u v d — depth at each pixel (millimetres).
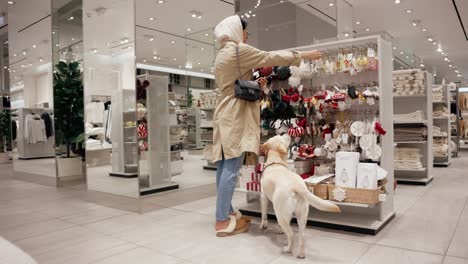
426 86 5938
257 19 6703
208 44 5520
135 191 4398
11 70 7918
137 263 2730
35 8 6969
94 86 5000
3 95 11633
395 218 3740
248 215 4082
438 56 14773
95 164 5020
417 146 6078
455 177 6398
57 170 6449
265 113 3912
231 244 3104
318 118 3826
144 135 4508
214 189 5457
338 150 3686
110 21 4711
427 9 8578
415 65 11938
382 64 3480
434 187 5480
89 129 5109
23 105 7500
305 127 3768
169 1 4883
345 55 3703
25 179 7480
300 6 6504
